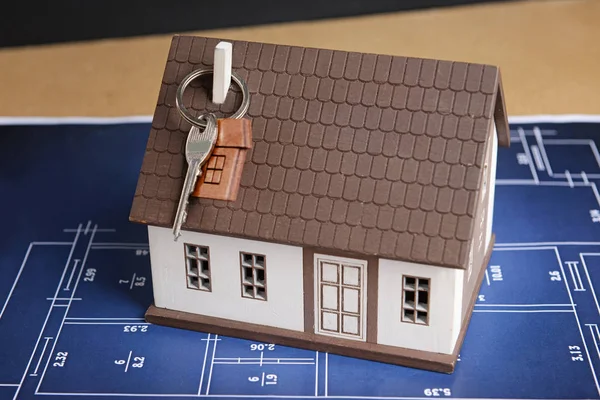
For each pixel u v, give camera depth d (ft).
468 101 12.17
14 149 17.88
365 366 13.17
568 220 15.79
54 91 19.56
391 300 12.71
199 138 12.59
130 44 21.11
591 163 17.02
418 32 20.59
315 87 12.69
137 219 12.84
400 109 12.35
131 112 18.86
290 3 21.98
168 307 13.96
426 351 13.01
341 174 12.33
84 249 15.60
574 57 19.67
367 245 12.08
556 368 13.07
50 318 14.21
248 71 12.96
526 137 17.67
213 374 13.14
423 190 12.05
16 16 21.85
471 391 12.73
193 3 21.89
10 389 12.98
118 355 13.51
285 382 12.97
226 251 13.05
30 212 16.42
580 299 14.24
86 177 17.22
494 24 20.79
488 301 14.28
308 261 12.72
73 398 12.80
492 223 15.81
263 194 12.50
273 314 13.43
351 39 20.43
